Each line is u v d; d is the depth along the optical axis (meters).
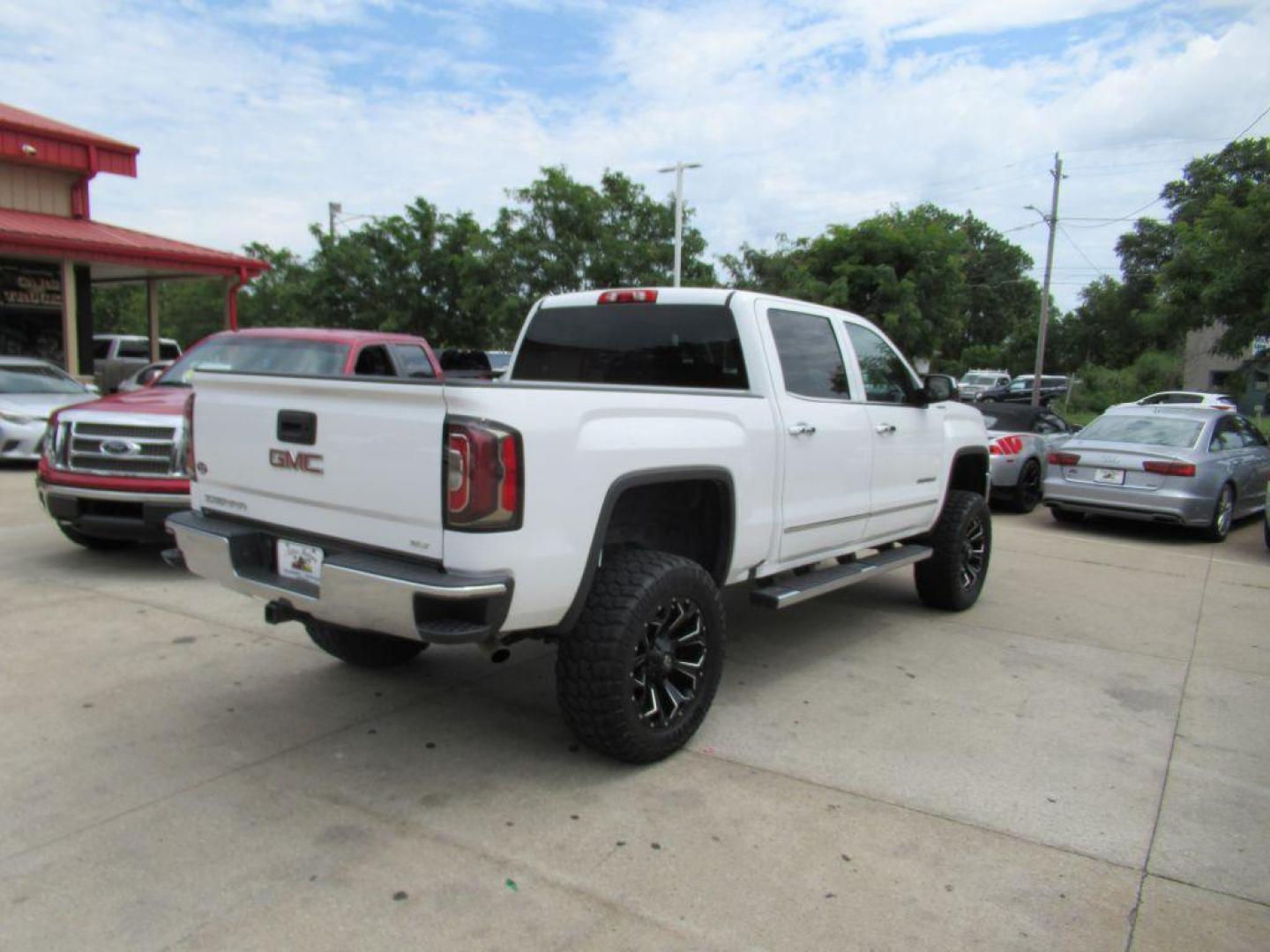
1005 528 10.86
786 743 4.09
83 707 4.23
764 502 4.36
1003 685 4.97
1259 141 31.84
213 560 3.83
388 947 2.59
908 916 2.83
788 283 25.70
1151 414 11.04
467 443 3.05
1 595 5.97
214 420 3.94
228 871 2.94
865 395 5.34
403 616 3.13
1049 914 2.87
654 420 3.73
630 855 3.11
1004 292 72.50
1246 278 18.38
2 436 11.67
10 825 3.18
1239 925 2.84
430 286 30.25
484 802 3.46
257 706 4.32
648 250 25.19
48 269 18.30
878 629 6.01
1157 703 4.77
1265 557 9.40
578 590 3.42
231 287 19.42
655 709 3.78
